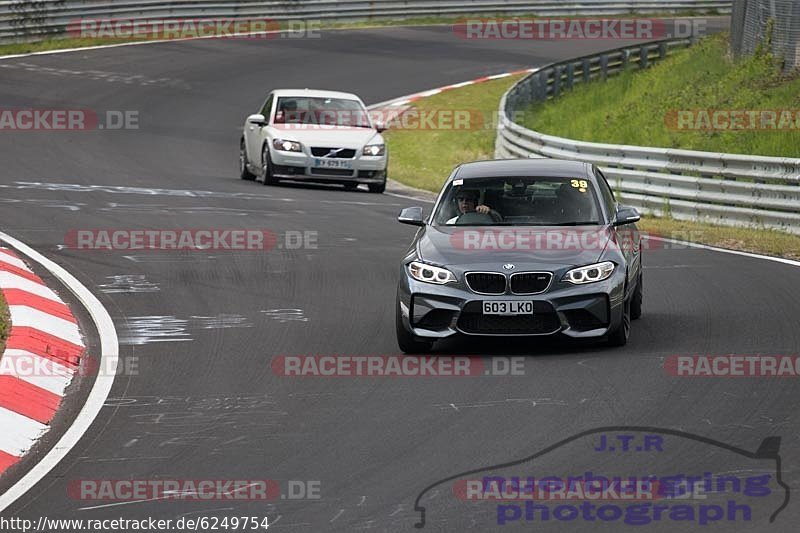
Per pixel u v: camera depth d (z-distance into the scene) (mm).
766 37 100562
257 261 51469
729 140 87250
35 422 29422
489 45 152375
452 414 29391
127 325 39938
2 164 80812
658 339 37375
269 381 33062
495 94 124562
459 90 125688
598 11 171375
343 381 32906
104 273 48094
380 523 22156
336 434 28031
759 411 28984
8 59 127438
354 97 84438
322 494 23859
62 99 111125
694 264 52062
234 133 103750
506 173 40250
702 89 101375
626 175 72625
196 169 86000
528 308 34875
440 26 163250
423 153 101062
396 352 36438
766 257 54094
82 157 86688
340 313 41875
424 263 35875
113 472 25625
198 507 23297
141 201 67438
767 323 39375
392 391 31719
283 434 28141
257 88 121875
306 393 31734
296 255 52969
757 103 92938
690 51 131250
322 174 78125
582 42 157875
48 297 42469
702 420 28312
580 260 35531
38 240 54031
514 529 21703
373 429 28344
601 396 30609
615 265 35875
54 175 77125
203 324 40156
